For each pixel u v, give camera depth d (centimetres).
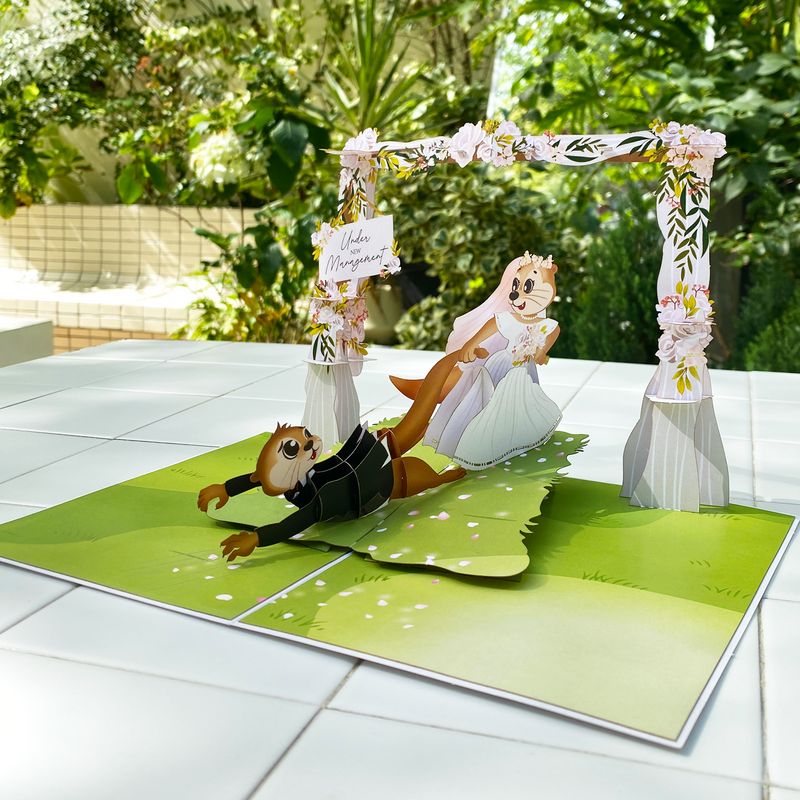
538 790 80
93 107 609
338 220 171
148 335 559
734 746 87
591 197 455
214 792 80
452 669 99
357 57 443
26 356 366
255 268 417
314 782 81
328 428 177
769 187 383
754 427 221
